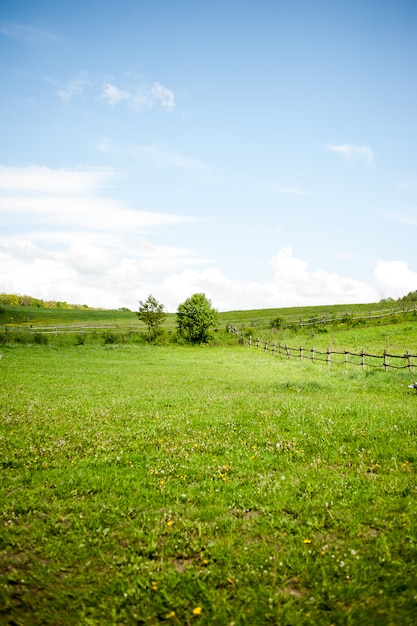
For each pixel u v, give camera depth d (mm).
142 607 4918
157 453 10406
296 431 11773
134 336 64938
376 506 7098
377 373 24672
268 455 10016
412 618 4633
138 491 8039
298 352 45031
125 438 11734
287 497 7598
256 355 46781
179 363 38688
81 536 6398
